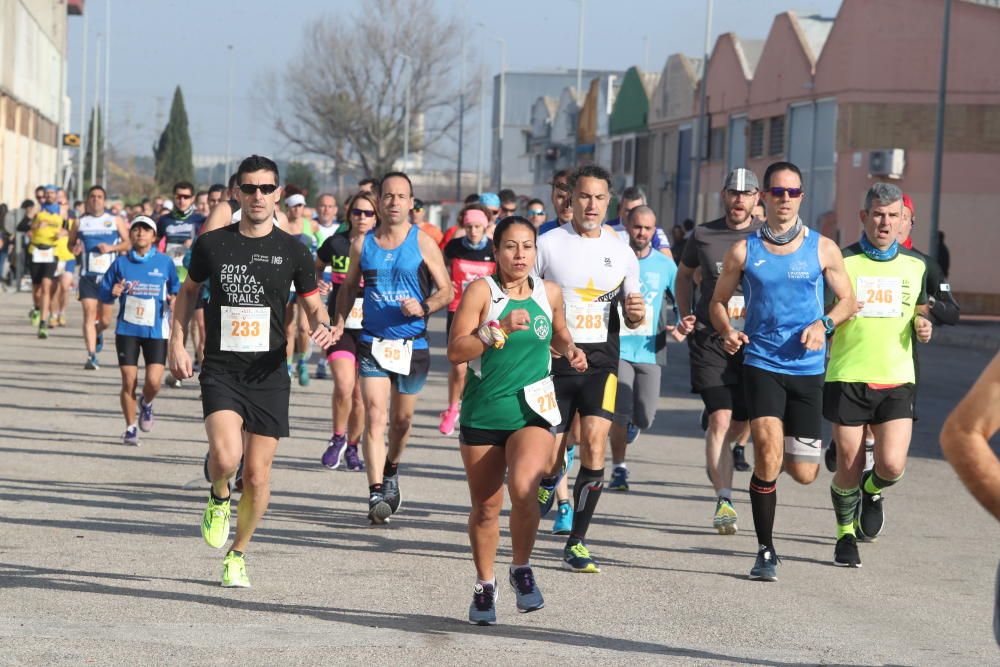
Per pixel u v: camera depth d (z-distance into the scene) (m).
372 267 14.90
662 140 91.19
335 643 9.83
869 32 61.97
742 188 15.31
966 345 45.53
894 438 13.59
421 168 160.62
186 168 185.75
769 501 12.59
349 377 17.55
